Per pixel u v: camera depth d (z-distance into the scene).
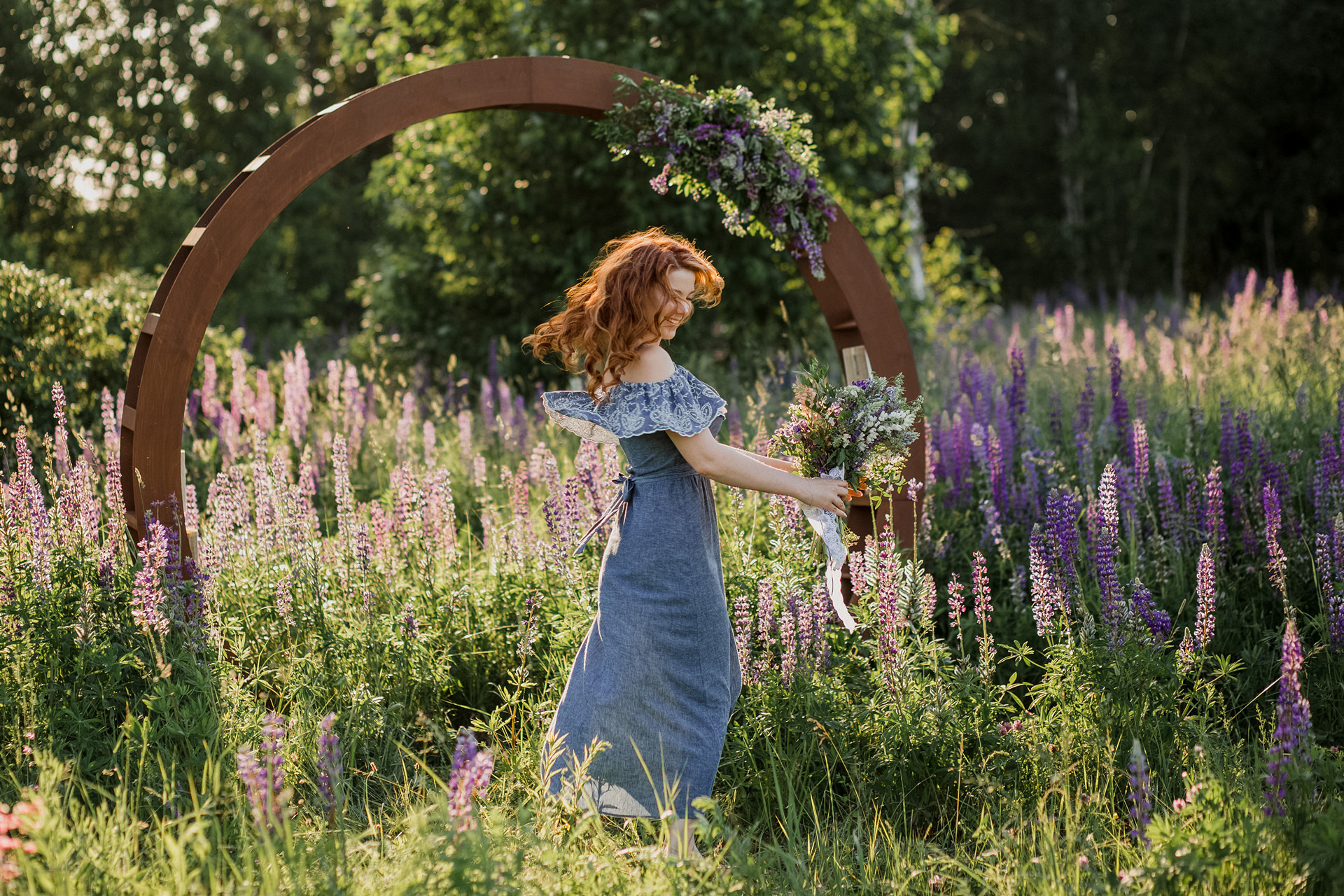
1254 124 19.56
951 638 4.20
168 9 17.50
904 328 4.60
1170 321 10.52
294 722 3.28
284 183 3.69
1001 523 4.91
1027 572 4.52
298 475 6.36
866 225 10.04
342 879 2.32
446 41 11.12
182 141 17.94
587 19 8.98
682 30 8.60
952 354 8.18
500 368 9.49
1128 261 20.06
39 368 6.00
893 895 2.54
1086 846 2.68
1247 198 20.69
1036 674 4.00
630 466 2.91
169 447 3.62
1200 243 21.61
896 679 3.23
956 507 5.22
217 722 3.05
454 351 10.08
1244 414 4.91
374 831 2.70
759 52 8.73
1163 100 20.27
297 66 19.52
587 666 2.87
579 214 9.41
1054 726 3.24
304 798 2.99
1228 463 4.93
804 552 3.90
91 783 2.93
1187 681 3.60
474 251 9.97
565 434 6.57
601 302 2.71
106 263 16.55
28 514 3.66
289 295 16.58
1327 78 19.31
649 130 4.28
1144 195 19.56
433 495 4.27
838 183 9.32
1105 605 3.43
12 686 3.16
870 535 4.40
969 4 20.53
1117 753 3.10
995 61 20.73
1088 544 4.16
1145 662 3.19
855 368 4.66
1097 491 5.05
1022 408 5.94
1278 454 5.17
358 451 6.72
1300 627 3.91
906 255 10.42
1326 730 3.44
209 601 3.66
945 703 3.18
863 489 3.18
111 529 3.74
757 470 2.81
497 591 4.12
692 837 2.75
